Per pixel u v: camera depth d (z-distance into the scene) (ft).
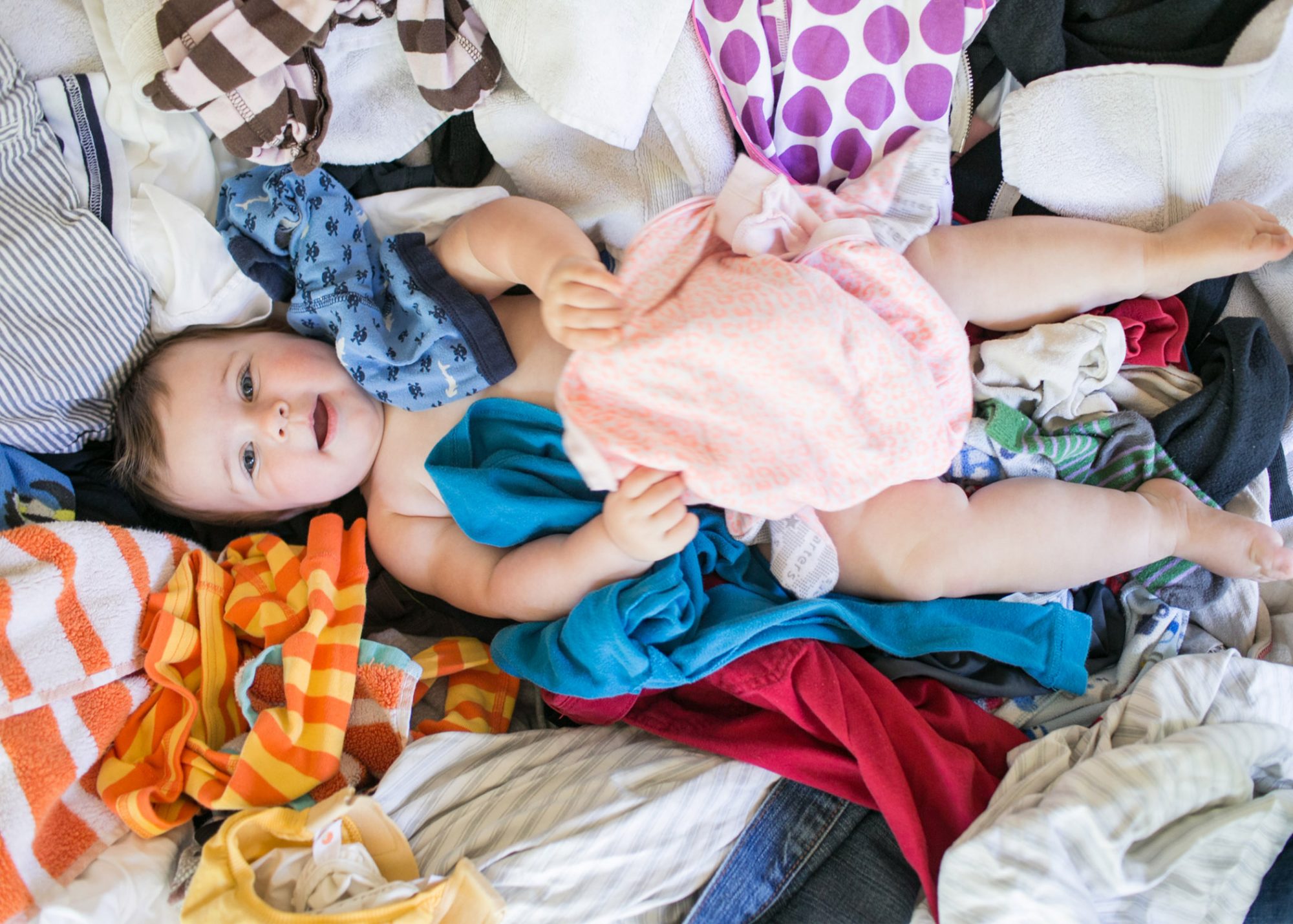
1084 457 3.92
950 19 3.75
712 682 3.80
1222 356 3.90
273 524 4.78
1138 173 3.87
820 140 3.94
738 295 3.25
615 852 3.38
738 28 3.78
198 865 3.32
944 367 3.58
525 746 3.81
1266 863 3.03
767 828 3.55
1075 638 3.69
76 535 3.73
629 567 3.79
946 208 3.99
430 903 3.12
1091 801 3.11
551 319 3.20
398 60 4.15
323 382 4.13
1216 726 3.29
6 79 3.81
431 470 4.09
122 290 4.01
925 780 3.45
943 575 3.78
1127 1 3.87
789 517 3.83
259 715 3.67
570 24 3.64
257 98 3.67
